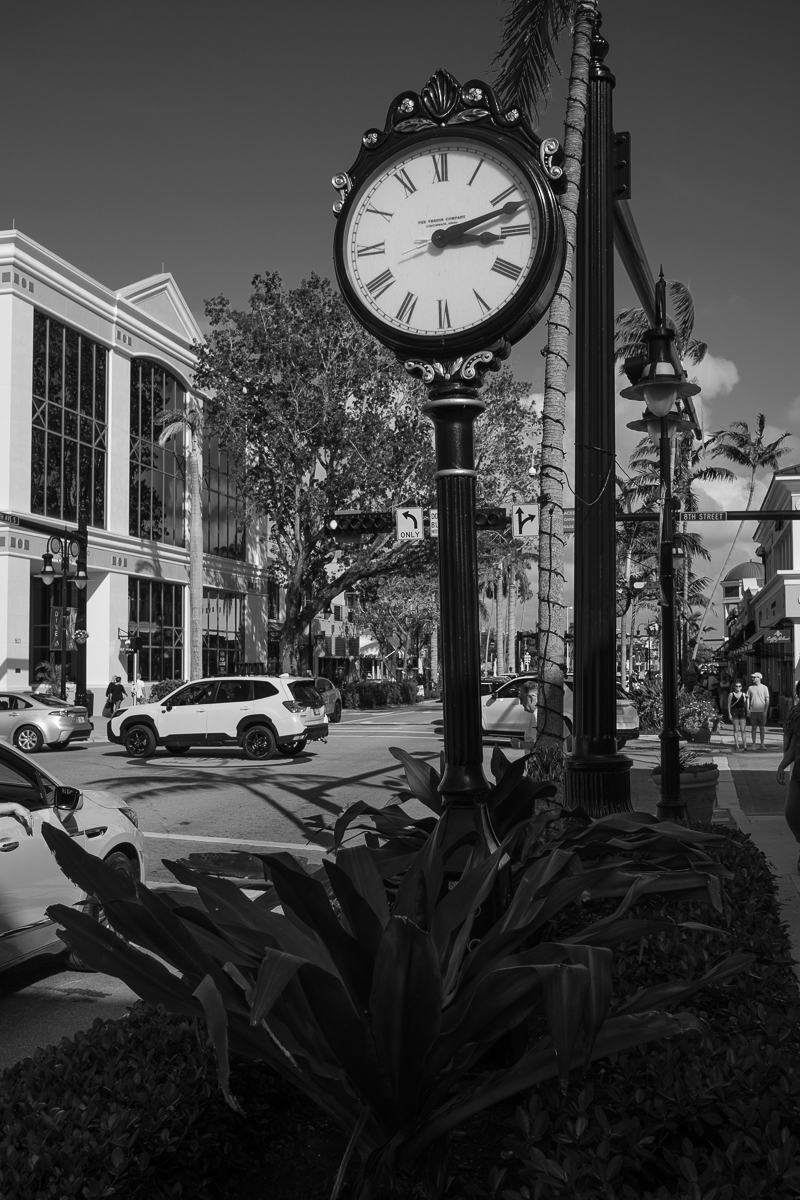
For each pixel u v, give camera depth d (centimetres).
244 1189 312
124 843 716
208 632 4775
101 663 3847
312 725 2167
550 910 288
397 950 251
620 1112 292
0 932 581
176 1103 308
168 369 4316
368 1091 267
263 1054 277
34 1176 262
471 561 405
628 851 384
